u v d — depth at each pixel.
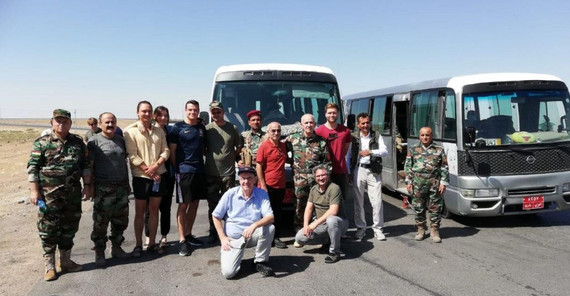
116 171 5.47
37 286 4.79
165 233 6.20
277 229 6.19
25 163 23.14
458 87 7.38
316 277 5.00
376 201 6.55
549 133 7.16
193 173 5.93
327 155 6.10
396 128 10.69
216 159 6.13
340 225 5.52
